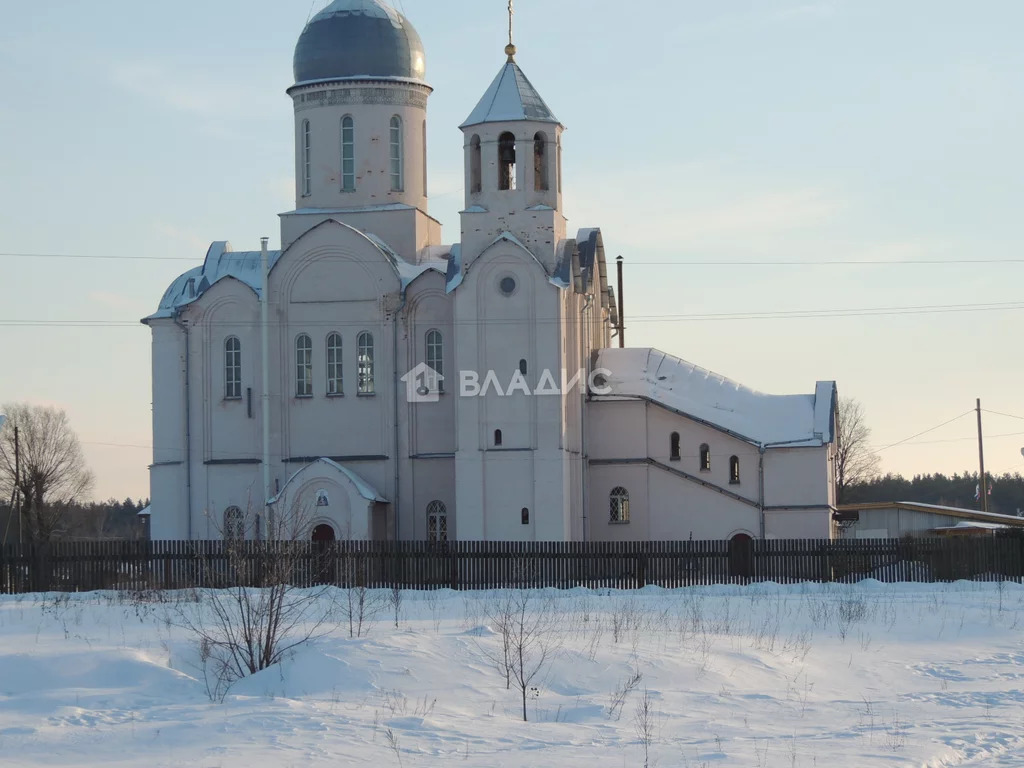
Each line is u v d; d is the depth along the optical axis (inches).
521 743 893.2
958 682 1185.4
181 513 2628.0
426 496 2546.8
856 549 2193.7
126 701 1037.8
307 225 2689.5
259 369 2618.1
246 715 961.5
